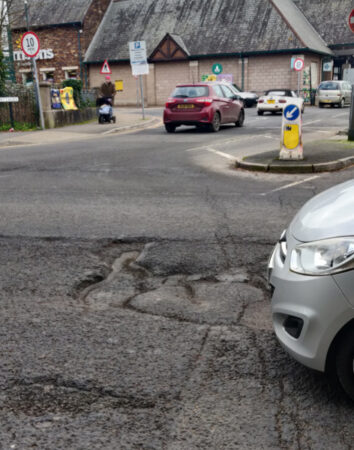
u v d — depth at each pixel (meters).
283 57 37.66
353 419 2.46
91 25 43.41
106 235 5.51
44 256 4.89
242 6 40.75
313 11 43.44
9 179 9.15
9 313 3.70
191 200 7.20
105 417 2.51
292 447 2.28
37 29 43.31
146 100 42.38
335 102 31.33
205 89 17.70
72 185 8.49
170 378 2.84
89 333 3.38
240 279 4.28
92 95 25.14
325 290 2.39
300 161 9.93
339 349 2.45
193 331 3.40
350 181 3.40
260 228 5.68
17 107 19.53
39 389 2.75
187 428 2.42
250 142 14.37
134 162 11.01
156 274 4.44
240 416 2.50
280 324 2.66
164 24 42.62
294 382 2.79
